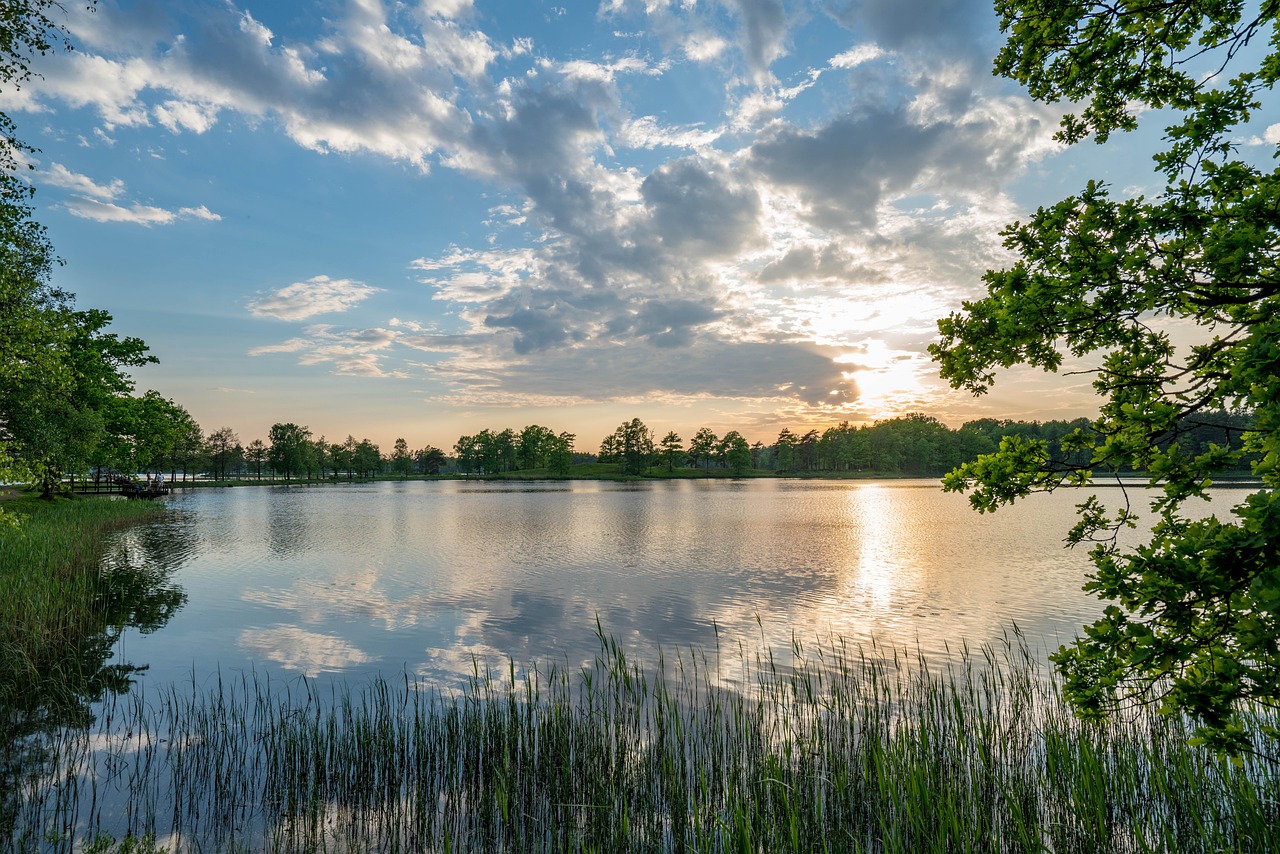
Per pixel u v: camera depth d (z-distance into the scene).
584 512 57.19
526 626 16.38
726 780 8.02
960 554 29.05
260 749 9.23
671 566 25.81
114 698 11.32
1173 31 5.11
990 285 5.14
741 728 9.06
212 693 11.61
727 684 11.85
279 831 7.26
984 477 5.04
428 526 43.31
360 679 12.41
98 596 19.52
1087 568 24.95
